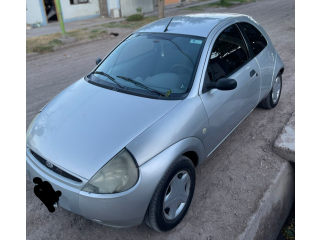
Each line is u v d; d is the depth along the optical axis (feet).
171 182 7.57
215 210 9.05
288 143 11.35
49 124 8.34
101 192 6.70
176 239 8.11
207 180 10.30
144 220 7.56
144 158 6.93
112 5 56.39
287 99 16.10
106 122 7.84
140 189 6.79
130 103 8.48
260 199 9.45
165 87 8.94
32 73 24.08
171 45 10.00
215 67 9.52
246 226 8.51
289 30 34.22
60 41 34.37
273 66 13.28
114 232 8.41
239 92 10.37
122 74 9.96
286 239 10.85
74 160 7.04
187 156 8.74
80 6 54.80
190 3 72.74
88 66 25.31
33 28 47.34
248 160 11.28
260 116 14.43
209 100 8.88
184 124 7.88
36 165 7.67
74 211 7.16
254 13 50.98
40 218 8.96
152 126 7.53
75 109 8.64
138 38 11.13
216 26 10.36
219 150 11.95
